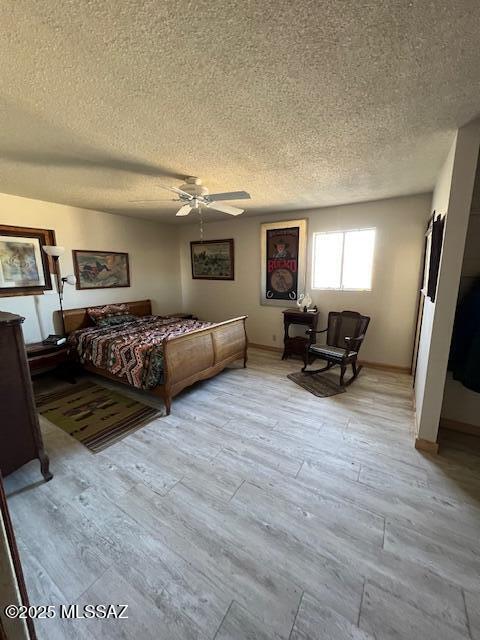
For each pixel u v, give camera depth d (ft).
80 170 8.34
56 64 3.89
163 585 4.26
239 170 8.43
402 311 12.69
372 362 13.71
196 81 4.33
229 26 3.30
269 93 4.67
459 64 3.96
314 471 6.63
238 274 17.43
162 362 9.13
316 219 14.17
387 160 7.68
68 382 12.03
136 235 16.61
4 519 2.41
